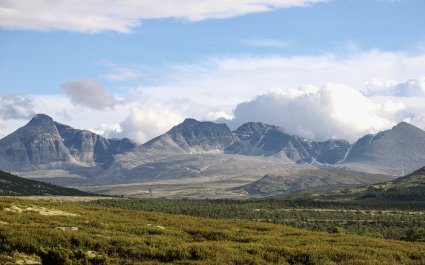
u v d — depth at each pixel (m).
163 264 46.22
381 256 56.78
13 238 51.34
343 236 82.19
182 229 76.31
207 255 50.28
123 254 51.06
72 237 53.94
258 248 55.81
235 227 87.88
